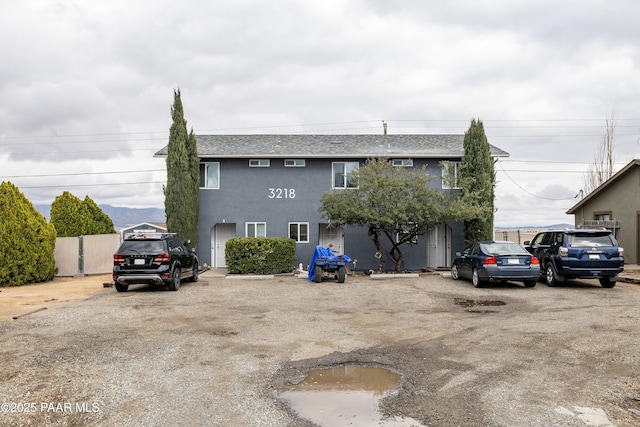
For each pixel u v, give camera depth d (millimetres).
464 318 10797
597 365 7109
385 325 10148
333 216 20469
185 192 22438
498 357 7590
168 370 7027
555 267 15641
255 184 24203
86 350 8156
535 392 6012
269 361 7496
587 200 25656
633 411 5398
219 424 5145
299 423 5160
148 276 15227
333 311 11945
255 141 26156
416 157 23828
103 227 27016
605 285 15680
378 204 20031
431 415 5340
